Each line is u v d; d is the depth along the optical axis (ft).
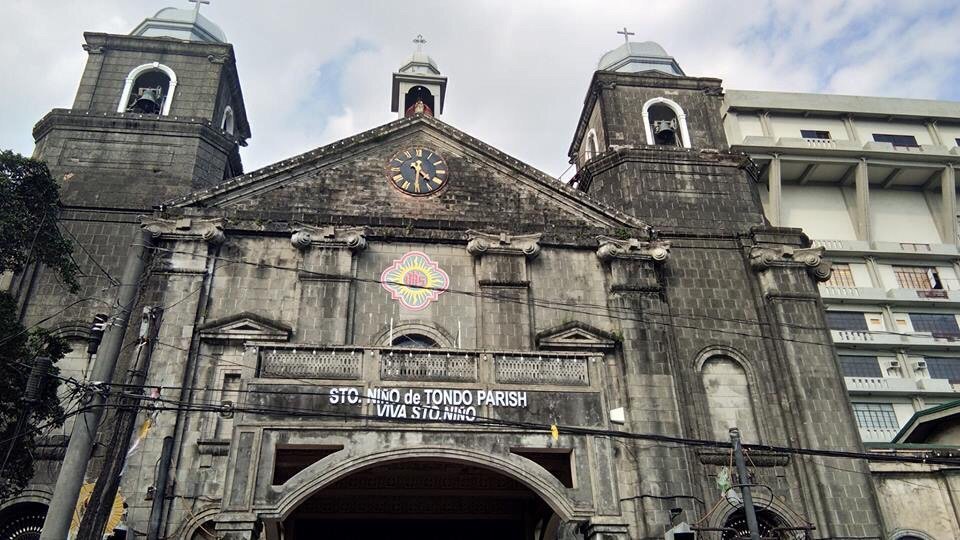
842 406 66.69
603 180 81.66
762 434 65.57
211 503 55.72
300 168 72.69
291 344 49.88
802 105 132.57
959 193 134.41
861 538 60.59
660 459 61.00
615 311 68.59
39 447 60.13
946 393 115.55
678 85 89.86
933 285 127.34
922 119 135.33
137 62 84.69
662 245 71.92
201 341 62.08
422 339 65.87
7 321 52.95
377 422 47.88
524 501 62.03
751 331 70.54
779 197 124.88
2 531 58.90
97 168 74.90
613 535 46.88
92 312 66.90
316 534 62.28
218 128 80.33
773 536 62.18
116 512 53.52
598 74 88.99
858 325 123.34
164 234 65.98
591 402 50.93
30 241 57.11
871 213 131.23
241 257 66.69
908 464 68.59
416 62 101.09
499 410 49.62
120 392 47.70
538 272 70.03
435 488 58.18
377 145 75.72
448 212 73.15
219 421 59.16
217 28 95.04
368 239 69.10
